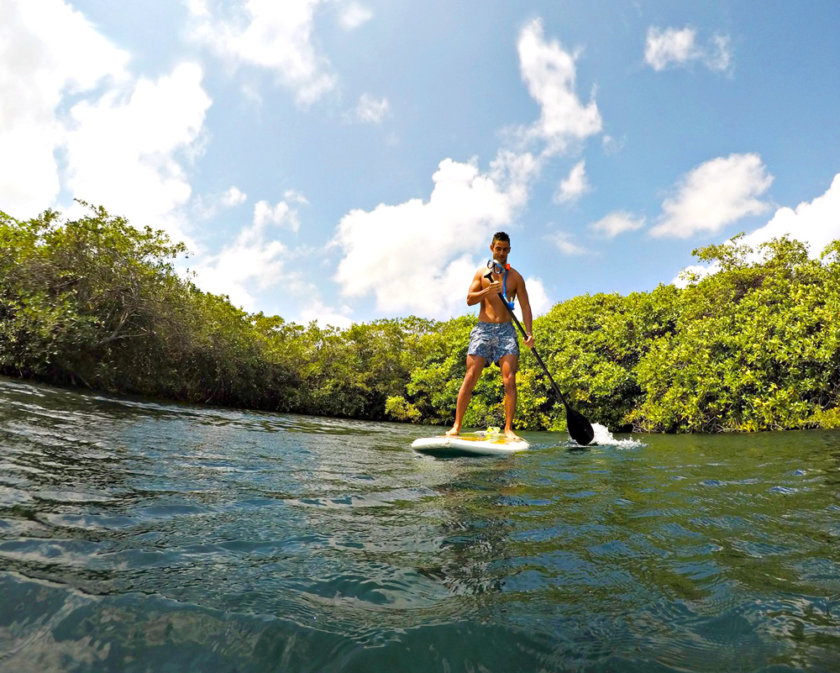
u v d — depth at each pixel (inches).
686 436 255.1
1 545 44.5
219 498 69.0
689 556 51.8
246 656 31.2
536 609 39.4
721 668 31.7
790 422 269.4
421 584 43.6
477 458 136.3
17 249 376.8
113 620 34.0
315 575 44.1
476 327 181.8
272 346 669.9
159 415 213.3
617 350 427.5
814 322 282.7
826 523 64.6
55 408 169.6
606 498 79.3
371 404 695.1
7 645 30.4
